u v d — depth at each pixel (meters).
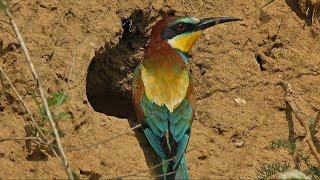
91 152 12.12
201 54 14.29
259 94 13.84
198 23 14.08
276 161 12.70
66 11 13.70
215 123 13.32
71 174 10.96
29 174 11.69
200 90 14.03
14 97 12.48
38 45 13.10
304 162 12.70
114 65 14.98
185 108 12.75
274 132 13.30
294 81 14.16
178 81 13.03
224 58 14.27
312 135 13.20
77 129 12.45
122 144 12.41
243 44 14.45
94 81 15.09
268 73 14.20
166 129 12.42
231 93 13.85
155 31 14.02
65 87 12.84
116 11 14.23
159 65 13.30
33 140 11.92
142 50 15.00
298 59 14.40
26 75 12.66
